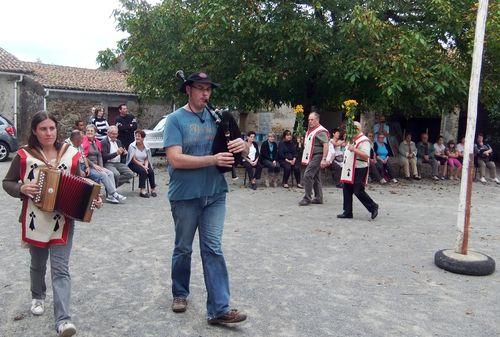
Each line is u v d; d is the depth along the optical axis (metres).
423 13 13.84
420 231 7.61
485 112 21.61
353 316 4.23
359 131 8.16
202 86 3.82
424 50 12.51
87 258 5.68
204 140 3.91
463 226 5.76
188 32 13.18
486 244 7.00
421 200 10.82
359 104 15.77
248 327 3.94
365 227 7.78
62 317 3.57
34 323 3.87
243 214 8.55
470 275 5.47
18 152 3.68
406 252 6.37
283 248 6.38
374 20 11.91
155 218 7.96
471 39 13.07
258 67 12.98
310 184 9.62
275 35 12.59
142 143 10.09
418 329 4.01
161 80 14.74
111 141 9.75
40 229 3.60
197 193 3.84
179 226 3.96
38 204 3.48
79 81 24.19
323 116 20.69
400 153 14.84
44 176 3.48
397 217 8.70
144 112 25.17
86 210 3.61
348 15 13.06
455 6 13.12
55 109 22.31
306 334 3.85
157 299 4.48
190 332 3.82
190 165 3.73
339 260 5.91
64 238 3.65
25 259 5.54
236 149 3.85
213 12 12.24
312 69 13.98
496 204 10.73
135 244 6.34
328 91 15.27
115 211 8.45
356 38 12.70
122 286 4.79
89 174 8.84
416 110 17.42
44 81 22.50
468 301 4.69
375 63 12.20
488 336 3.92
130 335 3.74
